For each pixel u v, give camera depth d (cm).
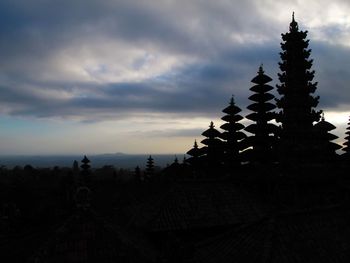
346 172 5566
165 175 7662
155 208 2767
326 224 2158
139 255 1909
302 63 4641
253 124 5900
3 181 10438
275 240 1923
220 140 7219
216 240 2136
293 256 1850
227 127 6875
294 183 4462
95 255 1820
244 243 1983
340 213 2305
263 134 5806
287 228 2033
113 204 4400
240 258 1886
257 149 5762
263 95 5869
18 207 5859
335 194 4472
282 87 4684
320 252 1931
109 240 1898
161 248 2347
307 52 4672
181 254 1908
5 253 1878
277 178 4659
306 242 1966
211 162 7100
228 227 2723
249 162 6050
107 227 1969
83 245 1844
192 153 7588
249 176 5244
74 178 7100
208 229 2673
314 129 4603
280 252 1855
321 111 4641
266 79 5900
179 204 2783
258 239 1962
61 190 6806
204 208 2802
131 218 2862
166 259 1909
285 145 4622
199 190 2964
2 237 2069
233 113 6869
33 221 4734
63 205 5412
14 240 2011
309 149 4478
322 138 4756
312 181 4478
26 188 7094
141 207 2958
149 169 9250
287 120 4616
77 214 1941
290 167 4522
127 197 4850
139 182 7119
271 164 5394
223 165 7012
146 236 2536
